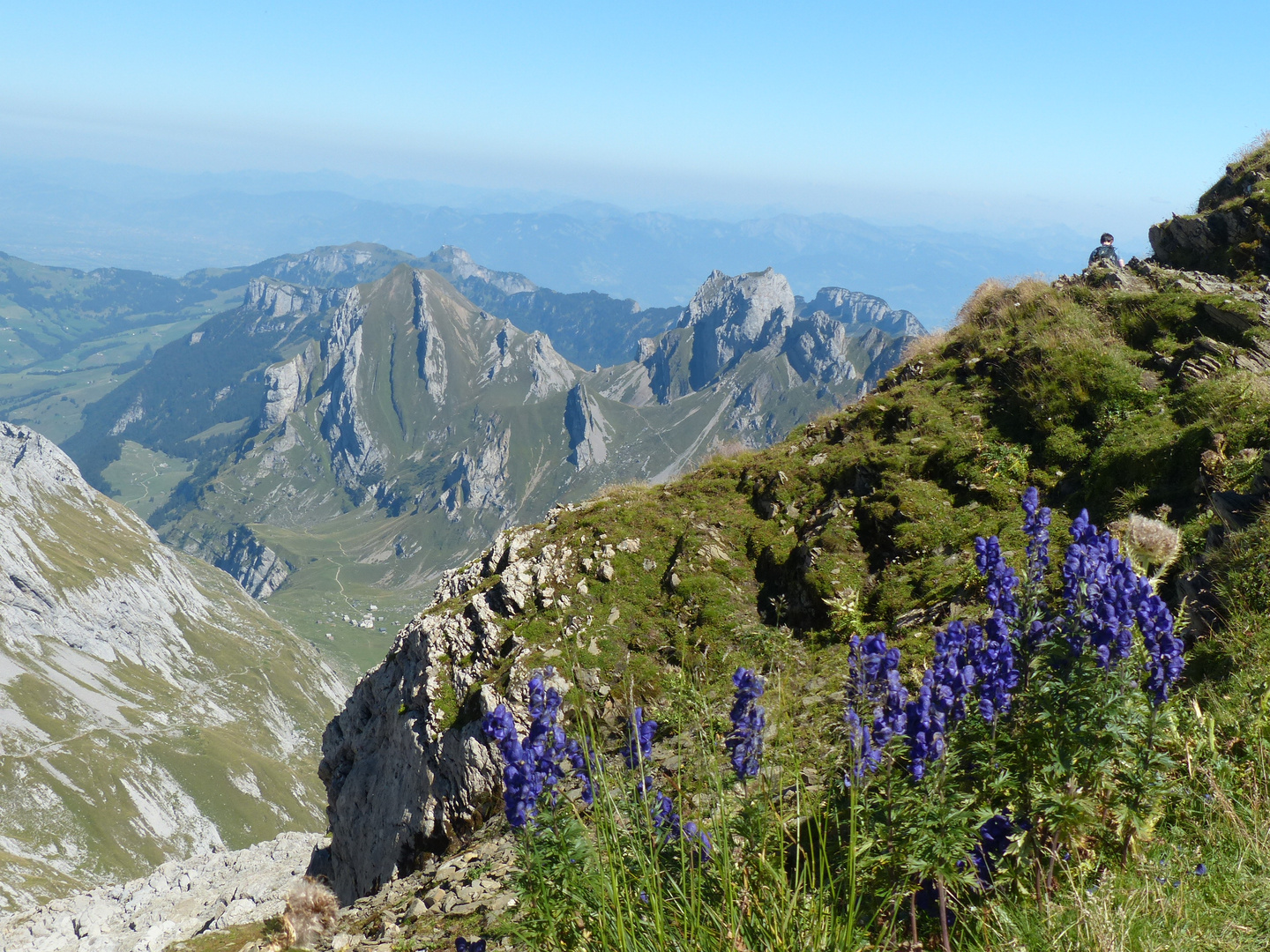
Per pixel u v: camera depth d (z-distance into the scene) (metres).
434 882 11.17
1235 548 8.26
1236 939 4.17
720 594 13.88
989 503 13.41
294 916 12.03
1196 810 5.30
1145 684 4.71
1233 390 11.95
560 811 4.63
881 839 4.25
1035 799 4.59
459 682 14.30
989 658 4.81
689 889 4.39
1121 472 12.34
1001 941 4.32
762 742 4.96
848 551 13.51
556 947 4.45
